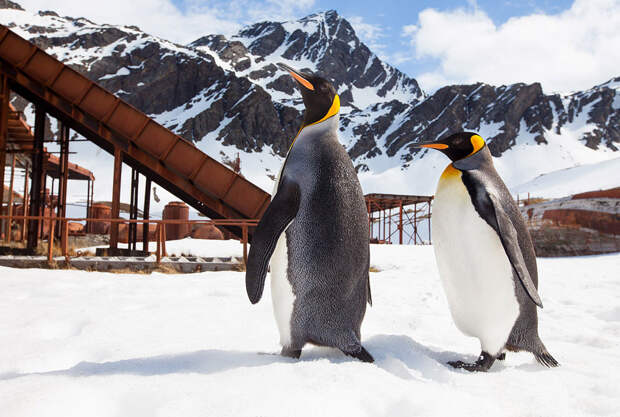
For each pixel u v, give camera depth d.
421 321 4.68
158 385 1.99
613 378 2.63
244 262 10.59
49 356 2.97
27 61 15.50
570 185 59.78
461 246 2.86
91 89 15.46
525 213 19.97
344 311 2.61
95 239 26.55
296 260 2.59
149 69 166.75
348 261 2.60
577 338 4.09
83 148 125.94
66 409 1.75
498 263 2.80
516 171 143.00
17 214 27.45
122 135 15.34
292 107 170.12
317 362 2.36
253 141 152.00
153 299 5.42
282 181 2.64
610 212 17.41
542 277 9.33
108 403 1.85
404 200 32.28
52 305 4.80
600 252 16.94
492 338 2.87
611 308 5.60
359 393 2.00
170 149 15.11
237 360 2.54
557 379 2.58
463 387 2.38
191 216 57.00
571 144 160.75
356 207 2.68
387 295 6.72
